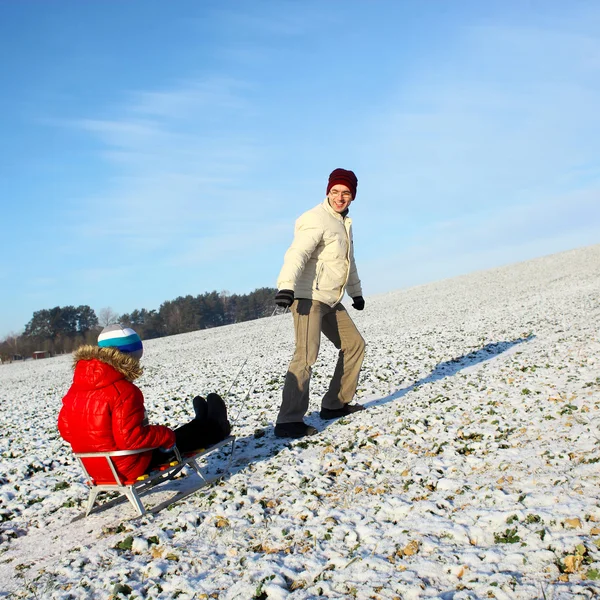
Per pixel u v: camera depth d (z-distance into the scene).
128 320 90.69
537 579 2.82
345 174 5.86
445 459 4.94
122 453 4.07
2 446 8.34
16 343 83.44
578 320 15.07
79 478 5.83
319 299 5.98
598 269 39.22
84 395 4.06
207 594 3.04
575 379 7.32
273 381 11.72
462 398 7.23
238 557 3.44
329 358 14.77
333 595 2.90
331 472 4.91
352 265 6.68
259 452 5.78
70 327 87.62
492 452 4.92
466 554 3.13
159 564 3.40
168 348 34.47
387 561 3.18
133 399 4.08
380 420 6.47
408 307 36.09
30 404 15.16
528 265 52.94
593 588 2.65
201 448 4.85
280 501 4.31
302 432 6.10
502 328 16.53
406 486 4.37
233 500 4.41
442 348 13.53
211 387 12.36
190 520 4.06
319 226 5.77
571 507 3.49
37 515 4.86
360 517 3.87
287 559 3.34
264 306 87.81
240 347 27.03
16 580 3.50
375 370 11.03
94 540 3.99
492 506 3.75
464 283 49.22
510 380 7.90
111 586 3.23
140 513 4.25
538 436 5.18
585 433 4.96
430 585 2.90
